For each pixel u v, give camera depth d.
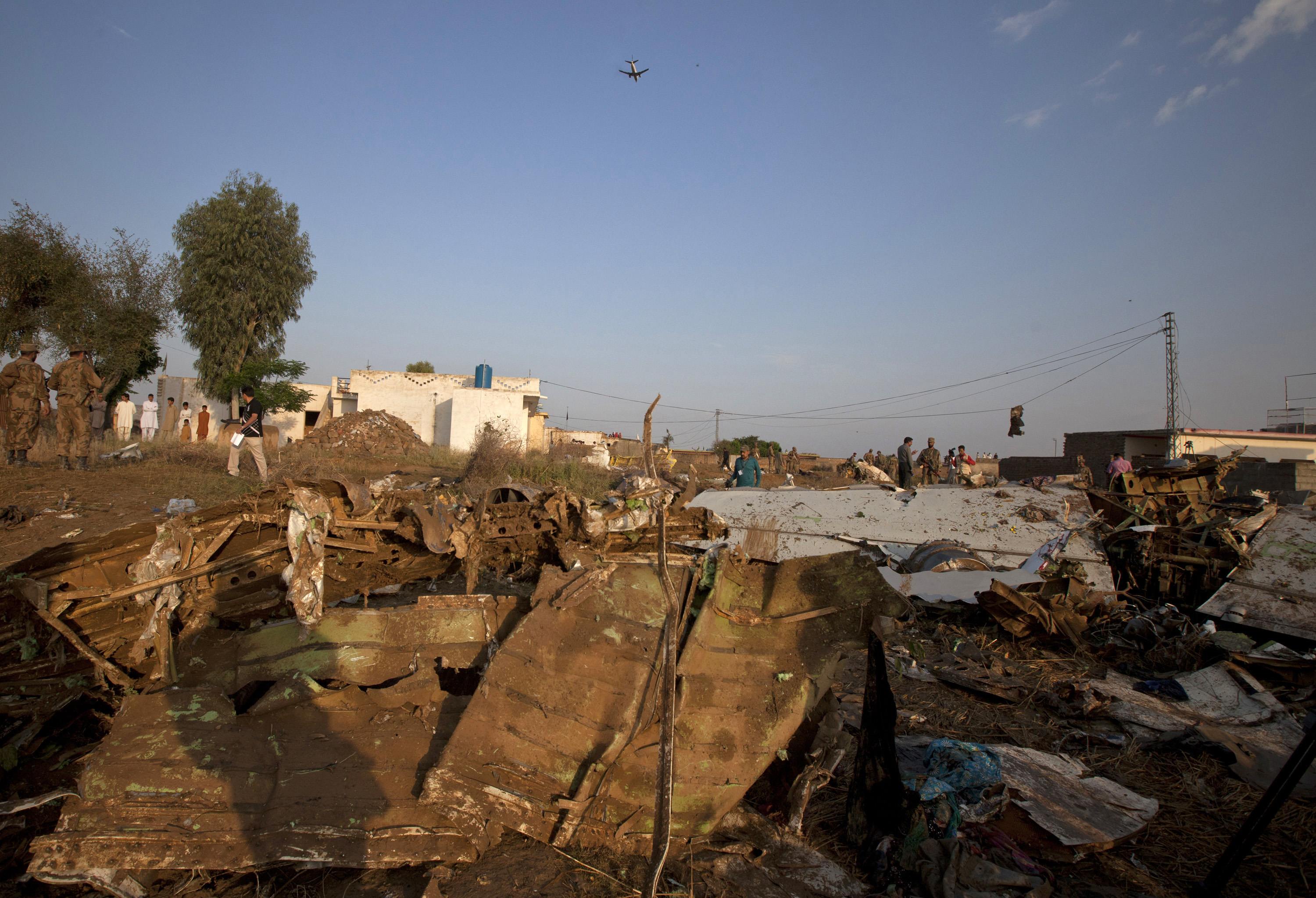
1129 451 27.50
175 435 18.33
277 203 24.19
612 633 3.19
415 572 3.89
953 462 17.83
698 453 34.62
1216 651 5.67
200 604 3.31
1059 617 6.12
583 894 2.60
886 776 3.12
